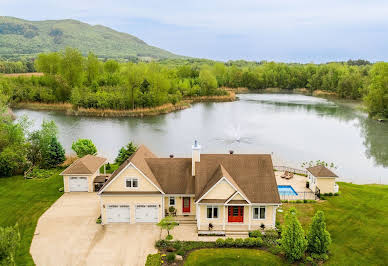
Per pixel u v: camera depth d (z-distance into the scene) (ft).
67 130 257.55
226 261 82.12
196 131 261.03
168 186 104.58
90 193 126.93
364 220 103.60
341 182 145.69
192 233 96.27
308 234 85.81
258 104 433.89
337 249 87.10
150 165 110.42
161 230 97.76
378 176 161.58
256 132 257.75
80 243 89.81
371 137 242.17
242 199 96.68
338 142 226.79
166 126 280.72
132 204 101.09
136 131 258.37
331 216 106.52
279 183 138.51
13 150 148.77
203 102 458.09
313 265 79.46
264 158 107.76
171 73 502.79
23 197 122.31
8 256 62.39
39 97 383.04
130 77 340.80
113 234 94.99
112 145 214.69
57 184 136.05
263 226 98.27
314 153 199.11
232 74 653.71
